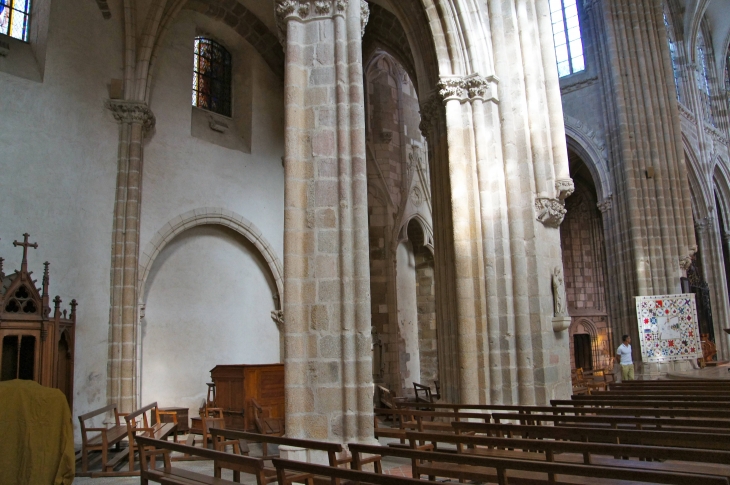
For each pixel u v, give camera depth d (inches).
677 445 276.4
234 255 753.6
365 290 351.3
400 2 649.6
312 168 365.1
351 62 376.5
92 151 602.2
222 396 587.8
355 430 334.3
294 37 379.9
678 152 1012.5
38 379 443.2
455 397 569.6
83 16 609.9
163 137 679.1
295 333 346.0
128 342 596.4
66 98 583.2
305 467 219.8
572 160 1338.6
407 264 940.0
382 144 885.2
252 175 780.0
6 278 458.3
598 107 1059.3
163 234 660.7
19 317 435.8
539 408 411.5
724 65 1553.9
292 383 340.5
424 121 646.5
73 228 573.3
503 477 215.8
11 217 522.6
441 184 621.6
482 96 584.1
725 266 1469.0
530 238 563.8
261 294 775.7
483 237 561.0
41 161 553.0
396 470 398.0
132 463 417.7
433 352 920.9
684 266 970.7
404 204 890.1
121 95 634.8
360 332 346.0
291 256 354.0
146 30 648.4
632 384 596.7
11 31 577.9
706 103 1473.9
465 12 591.8
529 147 586.6
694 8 1376.7
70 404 500.1
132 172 626.8
